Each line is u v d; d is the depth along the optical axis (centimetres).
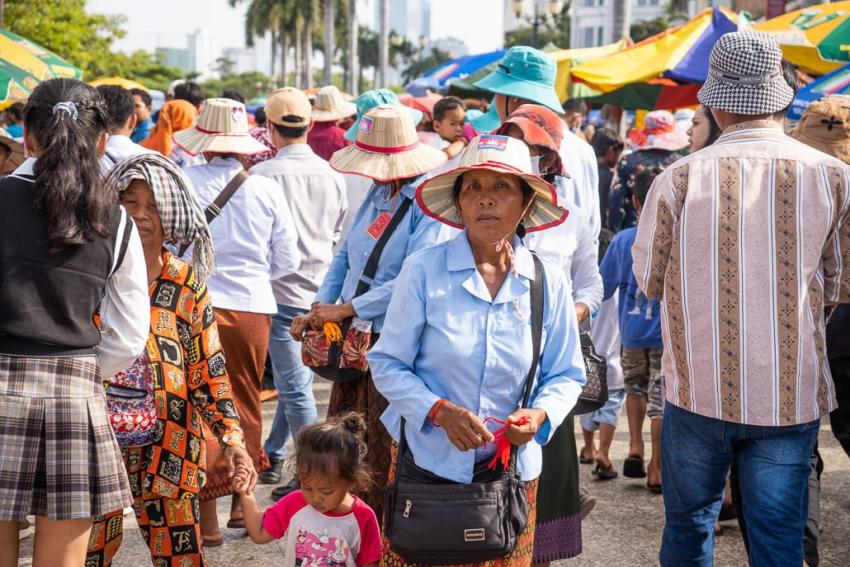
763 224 323
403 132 411
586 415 608
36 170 272
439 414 273
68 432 270
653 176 612
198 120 516
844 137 425
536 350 289
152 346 327
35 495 271
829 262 331
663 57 995
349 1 5519
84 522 280
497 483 280
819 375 329
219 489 464
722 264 325
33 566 280
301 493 343
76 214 271
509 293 288
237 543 487
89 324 278
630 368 580
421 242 400
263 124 991
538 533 366
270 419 711
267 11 6381
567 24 7950
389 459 408
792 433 326
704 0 5647
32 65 758
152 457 329
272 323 569
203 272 343
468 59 1565
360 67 9388
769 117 335
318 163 597
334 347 409
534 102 439
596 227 433
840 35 859
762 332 321
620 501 552
